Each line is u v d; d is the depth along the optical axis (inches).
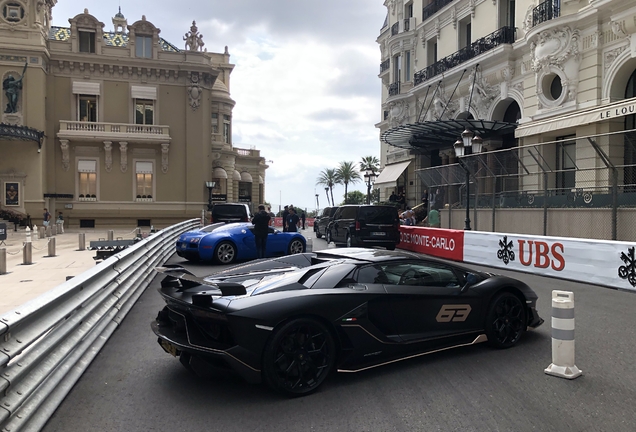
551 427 136.6
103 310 230.5
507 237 484.1
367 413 146.3
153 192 1375.5
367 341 173.5
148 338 233.5
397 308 184.2
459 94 983.0
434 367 187.6
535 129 743.7
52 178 1300.4
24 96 1229.7
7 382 116.7
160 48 1379.2
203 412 147.6
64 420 142.1
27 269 458.9
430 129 909.2
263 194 2142.0
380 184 1294.3
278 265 213.8
